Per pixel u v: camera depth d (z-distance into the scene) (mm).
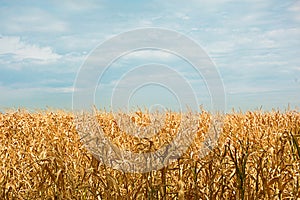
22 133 12484
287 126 11641
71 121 13117
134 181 6367
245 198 5480
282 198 5645
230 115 14750
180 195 5340
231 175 5863
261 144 8539
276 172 6137
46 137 11398
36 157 7965
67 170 6395
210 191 5637
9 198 6238
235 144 9922
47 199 5988
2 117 15453
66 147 9750
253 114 14625
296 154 6645
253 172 6480
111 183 5895
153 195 5680
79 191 6094
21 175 7281
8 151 9523
